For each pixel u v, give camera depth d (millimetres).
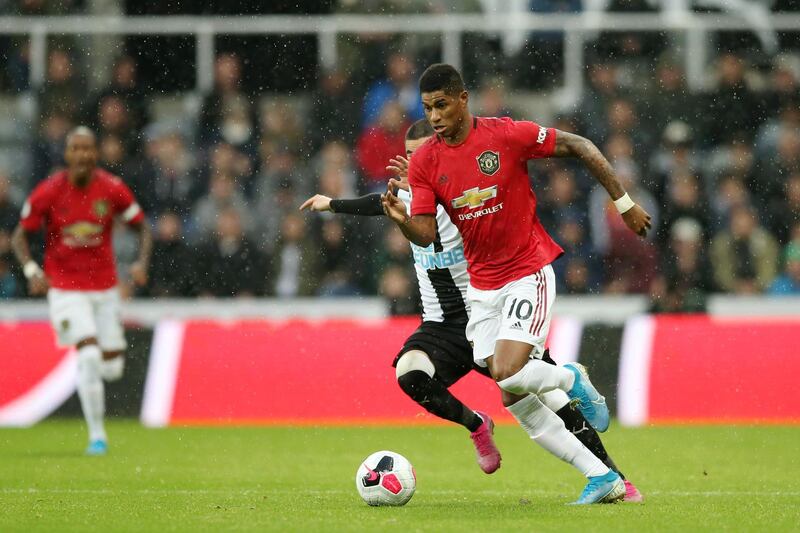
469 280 23797
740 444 35812
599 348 42656
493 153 21609
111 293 34844
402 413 42281
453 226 24188
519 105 55375
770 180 53094
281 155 53188
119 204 34875
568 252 49969
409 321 43688
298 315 47938
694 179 51156
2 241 50719
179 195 51969
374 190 52500
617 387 42188
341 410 42406
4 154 53469
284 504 23062
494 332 22312
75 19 55469
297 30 55438
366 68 55219
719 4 56844
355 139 54375
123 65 54500
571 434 22547
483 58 55469
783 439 36969
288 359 43156
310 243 50406
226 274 50250
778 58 55500
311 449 35094
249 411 42562
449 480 28141
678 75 54344
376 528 19422
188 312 47812
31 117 54094
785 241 52375
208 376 43031
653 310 48000
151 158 52375
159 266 50281
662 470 30234
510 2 57656
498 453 24844
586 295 49500
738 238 50688
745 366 42156
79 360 33844
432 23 55312
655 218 50562
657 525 19828
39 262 50844
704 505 22797
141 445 36000
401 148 52688
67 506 22906
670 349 42531
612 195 21891
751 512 21719
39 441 37219
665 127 53594
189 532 19312
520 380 21172
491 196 21672
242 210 51938
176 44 55719
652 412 41750
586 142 21719
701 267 50469
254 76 55750
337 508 22281
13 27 55312
